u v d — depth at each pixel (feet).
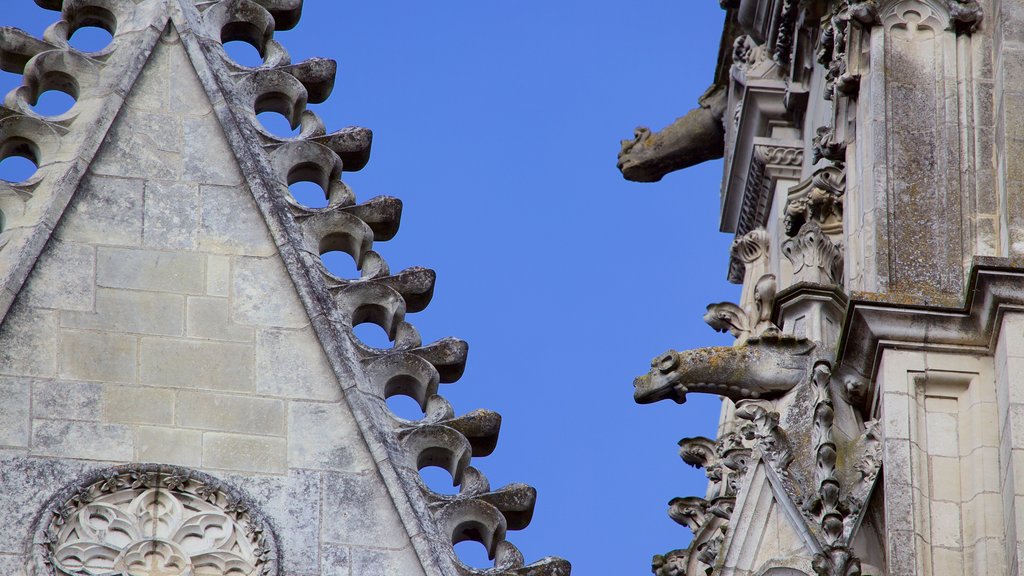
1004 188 106.93
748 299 125.80
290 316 107.76
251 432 105.29
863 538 102.73
